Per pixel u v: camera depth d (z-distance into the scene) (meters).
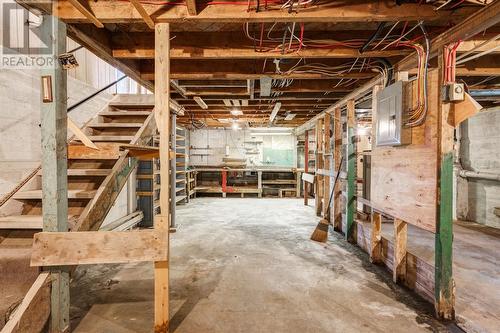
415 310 2.03
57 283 1.71
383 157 2.68
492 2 1.52
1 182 2.31
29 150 2.61
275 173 8.75
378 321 1.89
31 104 2.63
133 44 2.45
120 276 2.61
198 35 2.39
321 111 5.24
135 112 3.69
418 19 1.79
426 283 2.16
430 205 2.01
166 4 1.77
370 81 3.06
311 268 2.81
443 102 1.90
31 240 2.10
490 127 4.48
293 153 8.67
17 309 1.54
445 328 1.82
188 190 7.20
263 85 3.27
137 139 3.12
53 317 1.70
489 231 4.21
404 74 2.48
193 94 3.80
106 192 2.27
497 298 2.21
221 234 4.12
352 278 2.57
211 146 8.67
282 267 2.84
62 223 1.76
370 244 3.05
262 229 4.43
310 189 8.46
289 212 5.89
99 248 1.66
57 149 1.73
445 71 1.88
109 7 1.76
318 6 1.75
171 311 2.01
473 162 4.79
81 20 1.78
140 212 4.45
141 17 1.76
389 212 2.57
